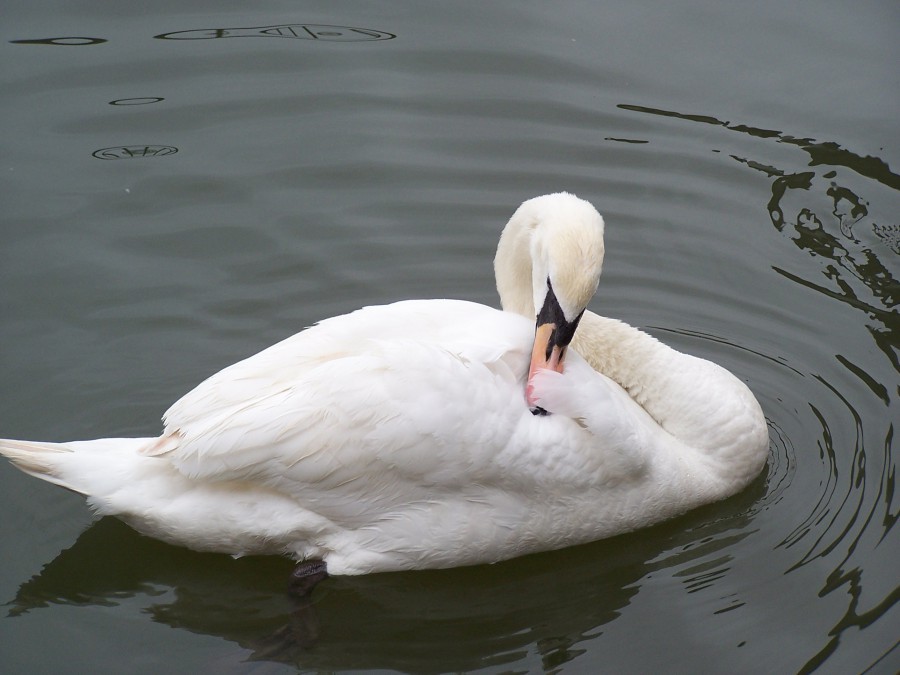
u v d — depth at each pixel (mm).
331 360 9250
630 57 16094
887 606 9414
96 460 9273
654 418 10945
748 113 15297
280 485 9156
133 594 9523
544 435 9414
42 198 13656
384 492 9305
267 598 9586
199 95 15141
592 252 9297
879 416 11688
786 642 9156
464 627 9438
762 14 16969
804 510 10625
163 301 12633
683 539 10367
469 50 16047
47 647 8969
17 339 11992
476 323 9711
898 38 16453
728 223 14031
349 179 14312
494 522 9578
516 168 14547
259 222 13719
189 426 9102
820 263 13570
